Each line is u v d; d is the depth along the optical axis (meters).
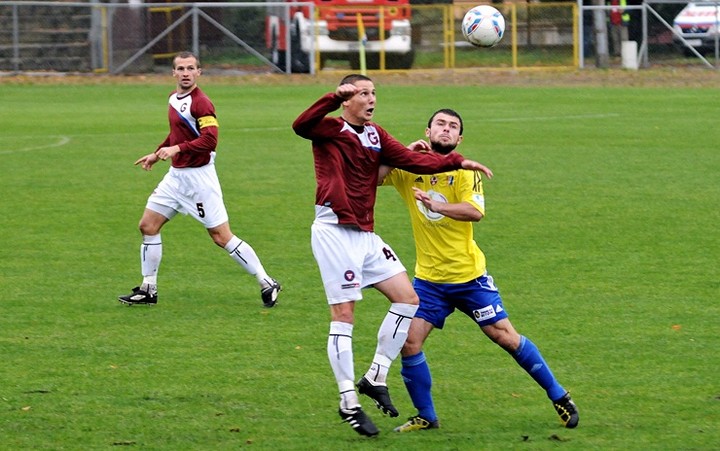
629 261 25.19
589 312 20.86
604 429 14.62
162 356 18.08
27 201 32.81
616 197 33.22
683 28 77.31
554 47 78.06
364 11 72.88
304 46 72.56
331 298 14.45
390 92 63.44
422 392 14.64
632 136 46.38
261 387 16.45
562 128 49.00
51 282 23.38
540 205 32.03
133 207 32.12
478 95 62.50
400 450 13.83
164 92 63.91
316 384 16.62
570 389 16.39
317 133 14.27
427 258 14.78
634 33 79.25
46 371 17.20
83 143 44.88
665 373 17.16
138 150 43.09
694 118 52.22
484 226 29.16
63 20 74.06
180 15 75.31
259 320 20.48
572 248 26.58
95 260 25.52
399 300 14.43
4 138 46.16
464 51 78.31
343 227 14.41
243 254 21.27
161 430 14.54
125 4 73.31
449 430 14.66
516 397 16.09
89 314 20.84
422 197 14.11
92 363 17.67
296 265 25.11
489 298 14.66
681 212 30.94
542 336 19.28
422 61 77.56
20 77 70.31
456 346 18.73
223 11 75.75
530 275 23.91
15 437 14.25
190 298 22.17
